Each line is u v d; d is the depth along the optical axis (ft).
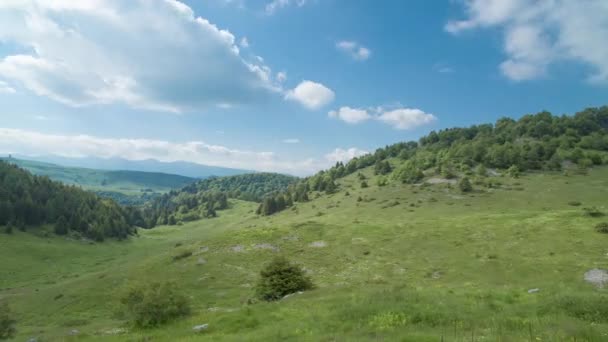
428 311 64.64
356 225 317.63
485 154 606.96
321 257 248.32
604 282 135.74
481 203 401.90
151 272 240.53
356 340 49.96
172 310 92.79
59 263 388.37
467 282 164.76
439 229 266.57
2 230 461.78
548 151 572.10
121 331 94.17
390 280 185.37
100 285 222.07
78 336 96.43
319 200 631.56
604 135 641.81
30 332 143.64
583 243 188.96
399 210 420.77
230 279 219.00
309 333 57.47
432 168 622.95
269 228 326.03
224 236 310.45
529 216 266.36
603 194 383.86
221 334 65.31
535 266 170.19
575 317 57.11
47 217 549.13
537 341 43.62
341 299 84.99
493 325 54.70
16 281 307.17
